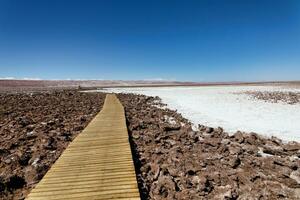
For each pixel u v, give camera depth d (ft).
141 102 119.34
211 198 24.66
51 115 77.61
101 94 179.11
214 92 180.96
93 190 24.08
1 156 37.55
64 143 44.62
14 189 27.63
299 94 145.18
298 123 63.05
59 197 22.95
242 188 26.50
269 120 67.77
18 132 53.21
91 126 52.80
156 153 38.09
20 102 120.26
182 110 91.66
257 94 152.66
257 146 43.11
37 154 37.52
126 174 27.43
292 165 32.27
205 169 31.89
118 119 61.98
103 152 34.94
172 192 25.53
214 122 67.51
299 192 25.40
